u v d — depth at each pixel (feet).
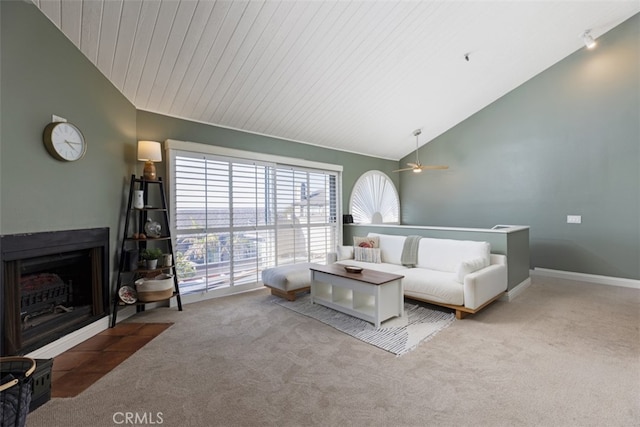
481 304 10.71
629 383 6.73
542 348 8.45
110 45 9.52
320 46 11.51
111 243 10.85
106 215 10.57
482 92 18.06
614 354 8.05
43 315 8.82
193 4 8.88
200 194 13.60
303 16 10.10
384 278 10.73
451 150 21.52
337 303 11.77
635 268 14.78
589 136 15.96
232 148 14.84
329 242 19.61
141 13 8.82
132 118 12.05
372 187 22.77
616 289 14.43
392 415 5.82
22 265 7.85
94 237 9.94
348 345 8.84
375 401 6.24
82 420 5.77
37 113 7.95
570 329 9.73
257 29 10.16
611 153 15.35
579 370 7.29
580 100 16.20
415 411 5.92
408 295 12.07
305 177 18.25
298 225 17.71
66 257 9.19
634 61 14.64
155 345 8.96
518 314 11.16
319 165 18.92
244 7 9.33
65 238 8.82
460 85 16.71
